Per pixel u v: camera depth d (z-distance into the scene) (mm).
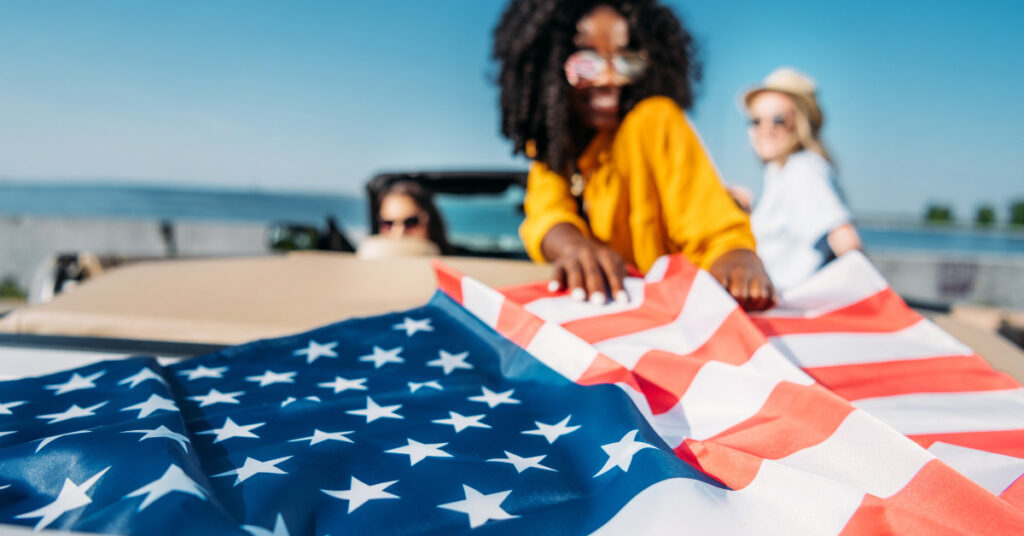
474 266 1877
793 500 683
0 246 7992
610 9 1535
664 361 1025
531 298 1250
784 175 3203
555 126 1577
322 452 737
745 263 1316
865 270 1308
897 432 768
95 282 1714
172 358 1214
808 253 3068
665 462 679
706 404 957
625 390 901
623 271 1272
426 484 684
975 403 1014
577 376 973
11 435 766
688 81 1700
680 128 1565
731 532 595
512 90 1674
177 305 1485
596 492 681
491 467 731
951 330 1598
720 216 1471
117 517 522
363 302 1542
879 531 638
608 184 1576
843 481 753
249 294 1594
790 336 1199
